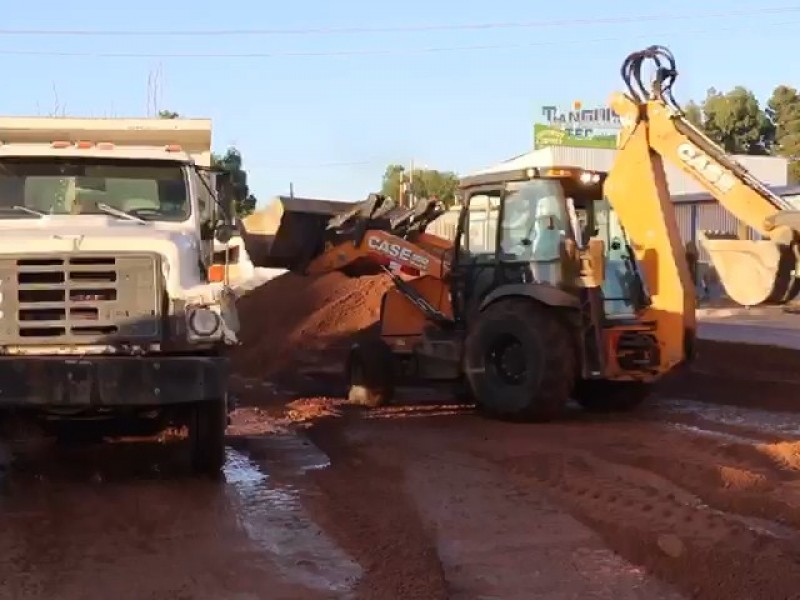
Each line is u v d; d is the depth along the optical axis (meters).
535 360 10.35
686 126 10.41
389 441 9.59
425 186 53.03
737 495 7.09
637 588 5.52
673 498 7.13
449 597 5.38
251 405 12.18
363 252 12.30
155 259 7.38
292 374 14.87
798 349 14.19
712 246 8.80
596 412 11.75
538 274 10.90
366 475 8.23
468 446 9.29
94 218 8.16
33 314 7.25
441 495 7.51
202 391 7.11
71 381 6.93
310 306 17.56
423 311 11.92
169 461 8.78
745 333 18.02
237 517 6.93
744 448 8.61
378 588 5.46
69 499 7.38
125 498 7.41
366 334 14.28
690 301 10.81
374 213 12.51
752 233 10.88
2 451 9.23
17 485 7.85
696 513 6.70
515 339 10.59
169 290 7.41
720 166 10.01
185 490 7.68
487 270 11.57
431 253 12.39
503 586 5.56
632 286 11.48
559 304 10.30
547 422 10.64
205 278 8.06
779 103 69.00
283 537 6.45
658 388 13.72
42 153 8.27
